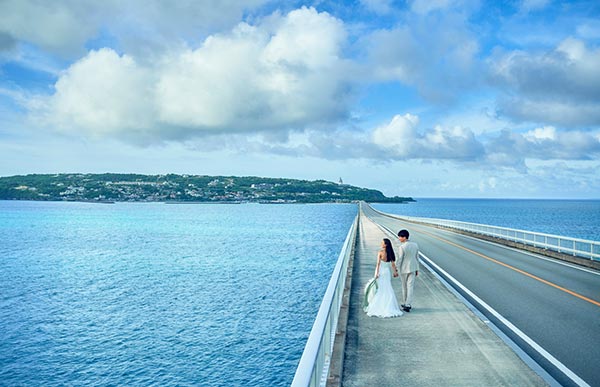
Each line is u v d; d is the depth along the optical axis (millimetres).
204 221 132500
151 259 50844
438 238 35562
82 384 18188
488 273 17000
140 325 25312
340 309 9531
